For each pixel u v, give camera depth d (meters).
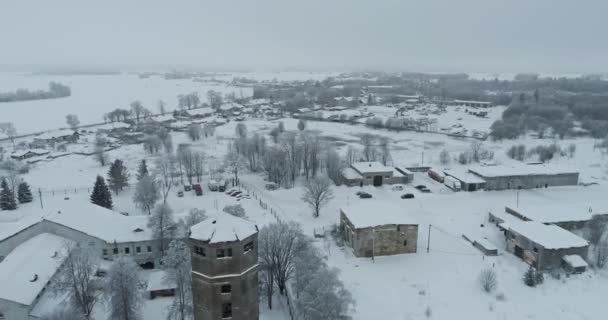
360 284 81.12
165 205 94.81
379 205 103.56
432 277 83.88
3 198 120.19
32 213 116.31
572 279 83.06
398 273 85.44
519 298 76.62
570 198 130.88
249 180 150.75
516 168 147.12
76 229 86.38
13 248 85.38
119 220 93.44
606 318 70.69
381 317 70.88
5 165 158.62
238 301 47.00
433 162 174.00
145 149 192.88
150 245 87.62
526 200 129.00
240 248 45.84
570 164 172.50
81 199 127.75
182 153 151.88
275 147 161.38
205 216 84.56
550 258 85.88
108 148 198.38
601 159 179.38
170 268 67.56
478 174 143.25
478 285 80.69
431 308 73.44
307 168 152.12
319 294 60.91
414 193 136.25
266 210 118.88
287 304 74.12
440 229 107.19
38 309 67.38
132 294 65.56
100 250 86.50
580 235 100.19
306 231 105.62
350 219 96.12
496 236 103.44
